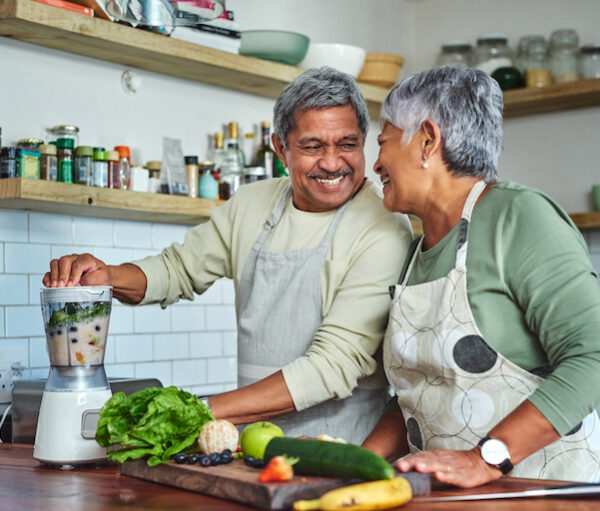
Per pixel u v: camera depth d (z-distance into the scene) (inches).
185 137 132.3
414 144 70.2
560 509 52.3
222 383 139.2
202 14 90.0
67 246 118.8
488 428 65.2
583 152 157.0
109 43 111.4
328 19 159.6
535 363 65.9
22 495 60.6
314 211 84.5
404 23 177.6
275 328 82.7
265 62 129.4
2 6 99.8
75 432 71.0
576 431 65.3
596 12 156.4
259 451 60.3
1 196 101.7
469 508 52.6
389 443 74.5
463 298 66.1
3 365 110.7
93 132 120.4
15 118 111.7
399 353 69.9
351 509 49.5
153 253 129.8
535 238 63.7
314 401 75.4
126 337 125.3
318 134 78.1
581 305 60.6
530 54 154.3
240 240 88.4
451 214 70.0
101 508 55.1
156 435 63.6
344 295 78.5
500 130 71.1
